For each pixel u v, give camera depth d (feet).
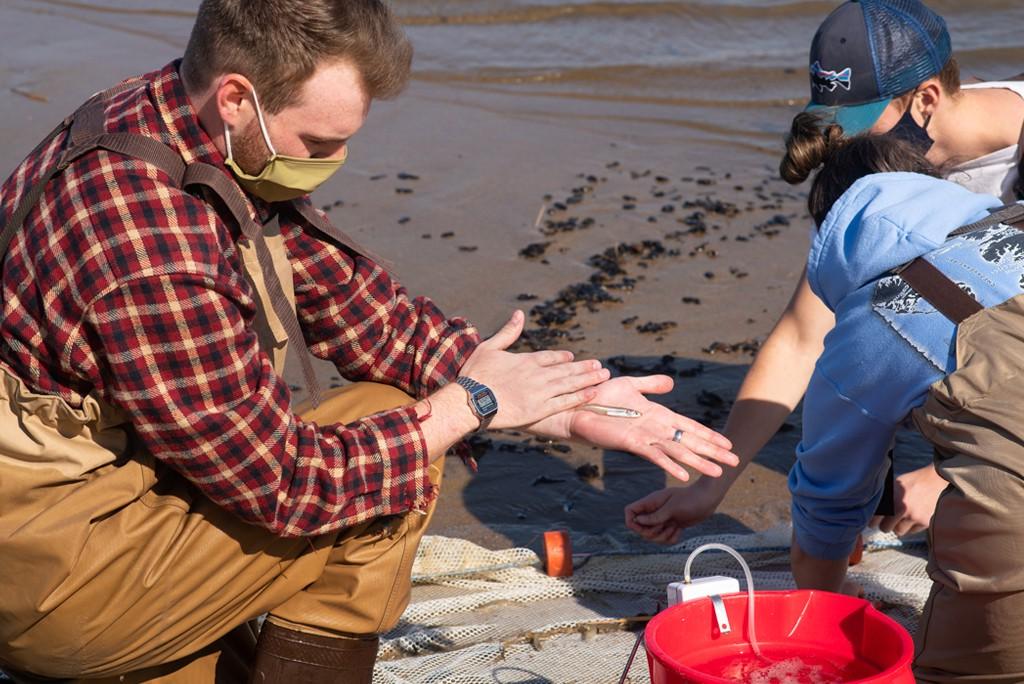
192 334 6.53
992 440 6.88
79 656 7.06
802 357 10.21
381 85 6.78
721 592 7.18
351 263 8.30
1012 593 6.89
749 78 29.84
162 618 7.07
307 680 7.61
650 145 25.44
